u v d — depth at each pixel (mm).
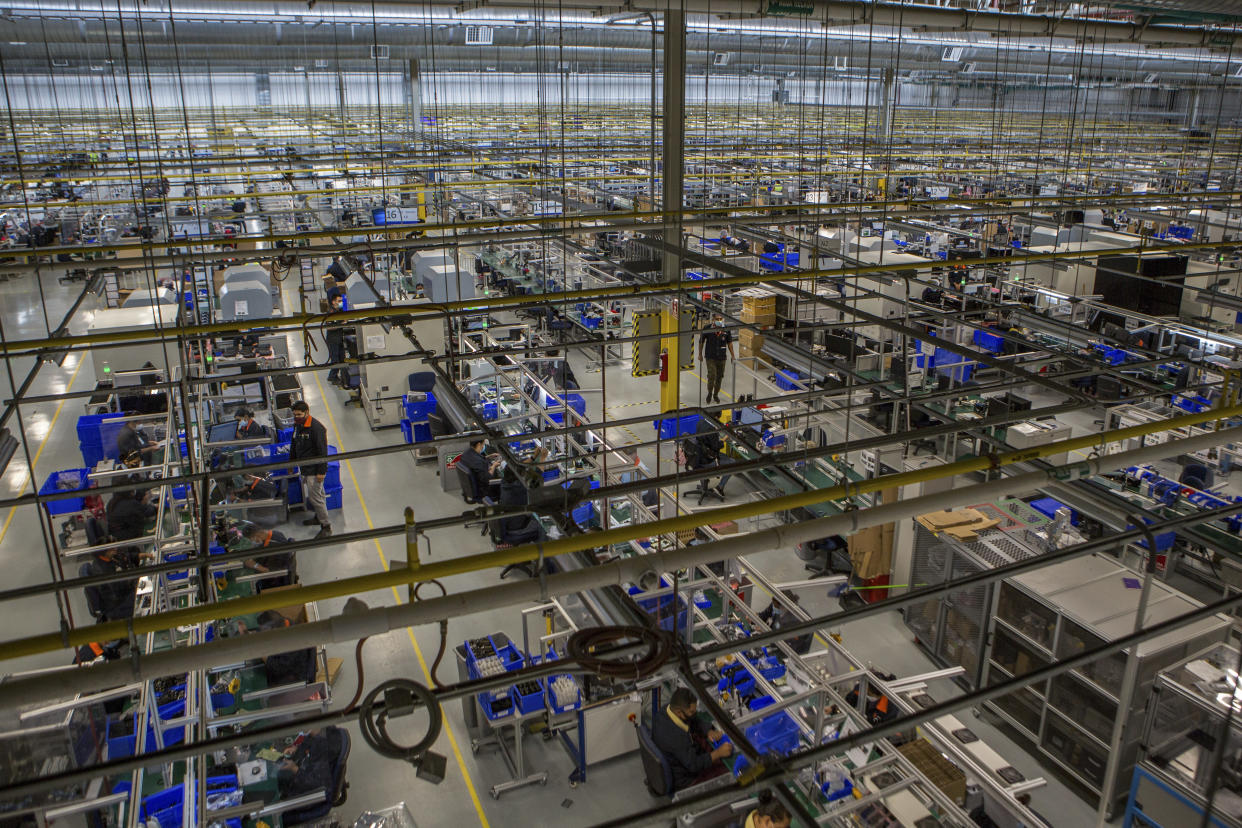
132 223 20500
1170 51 20734
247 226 20453
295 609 7816
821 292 13961
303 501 11305
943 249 16922
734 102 29609
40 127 23578
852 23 10391
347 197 21750
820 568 9891
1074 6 12289
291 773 6039
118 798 4473
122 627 2721
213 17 14820
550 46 19453
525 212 19969
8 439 8031
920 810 5277
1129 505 5703
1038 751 7340
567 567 3877
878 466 9031
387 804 6773
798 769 2691
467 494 10492
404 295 15125
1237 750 5398
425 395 12898
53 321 18656
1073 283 15125
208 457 9812
